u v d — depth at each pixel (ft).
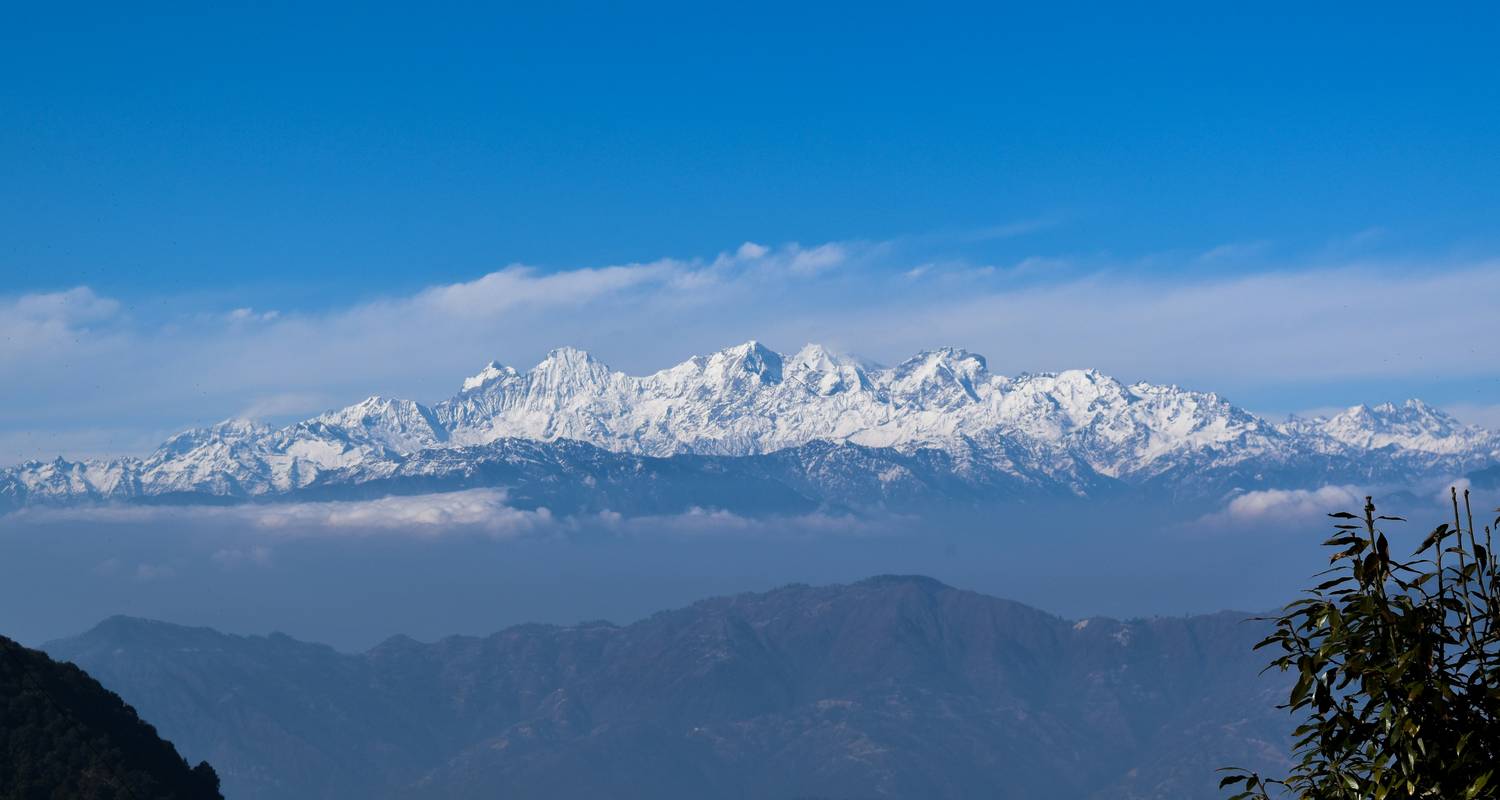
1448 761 144.36
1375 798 145.38
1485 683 145.89
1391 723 147.23
